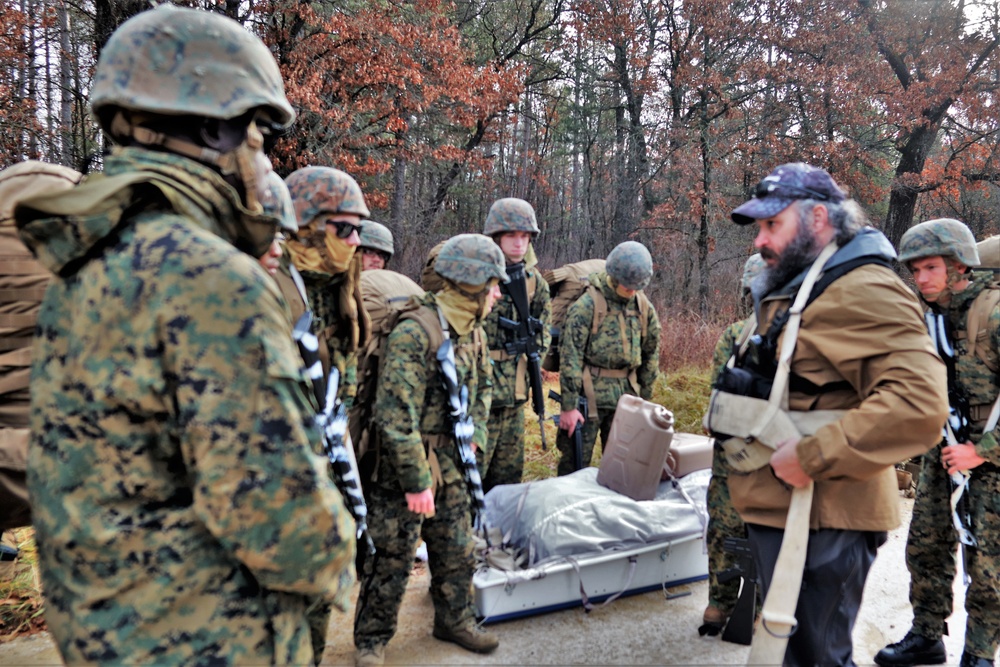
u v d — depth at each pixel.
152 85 1.25
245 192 1.38
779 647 1.88
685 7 17.48
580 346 4.41
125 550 1.17
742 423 2.07
